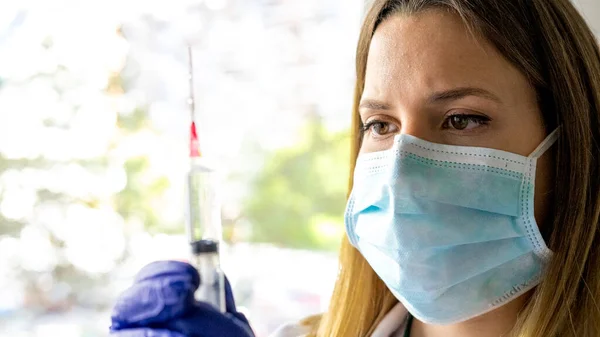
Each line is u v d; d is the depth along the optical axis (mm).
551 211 1050
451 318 1078
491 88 1001
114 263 2020
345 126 2098
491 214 1034
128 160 2057
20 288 1996
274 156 2178
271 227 2172
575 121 1017
